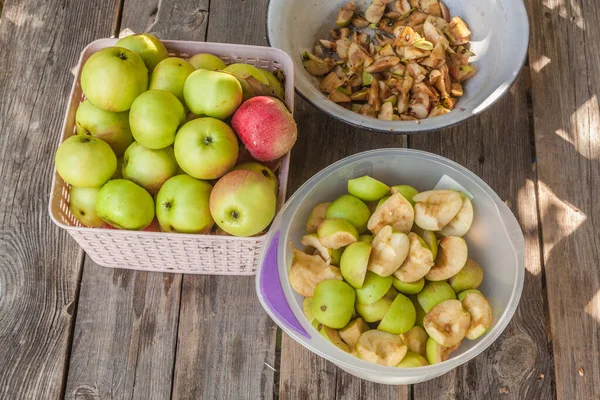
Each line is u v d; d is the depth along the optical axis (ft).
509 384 4.45
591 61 5.12
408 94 4.82
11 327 4.42
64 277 4.52
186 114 4.11
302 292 4.23
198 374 4.40
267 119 3.98
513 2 4.67
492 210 4.39
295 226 4.39
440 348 4.17
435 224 4.28
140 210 4.00
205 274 4.57
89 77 3.96
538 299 4.60
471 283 4.33
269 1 4.63
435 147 4.89
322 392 4.41
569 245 4.71
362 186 4.33
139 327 4.46
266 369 4.43
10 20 4.99
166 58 4.30
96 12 5.06
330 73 4.87
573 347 4.52
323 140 4.84
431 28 4.86
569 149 4.92
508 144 4.91
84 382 4.36
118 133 4.12
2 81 4.86
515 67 4.53
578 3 5.22
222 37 5.07
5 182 4.67
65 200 4.20
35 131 4.78
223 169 3.98
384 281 4.19
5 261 4.53
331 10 5.03
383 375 4.16
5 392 4.32
